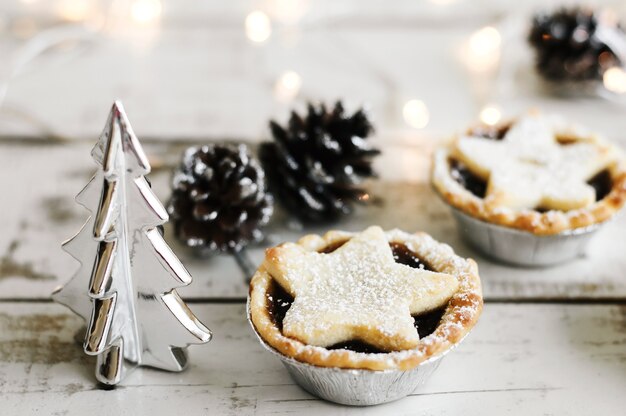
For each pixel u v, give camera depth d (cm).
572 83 55
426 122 53
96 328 39
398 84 56
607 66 54
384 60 58
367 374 38
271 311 40
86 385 40
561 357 41
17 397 40
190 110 54
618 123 53
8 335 42
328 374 38
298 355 38
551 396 40
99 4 62
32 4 61
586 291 44
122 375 40
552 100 55
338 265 41
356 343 39
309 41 60
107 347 40
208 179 44
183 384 40
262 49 60
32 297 44
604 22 55
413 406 40
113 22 61
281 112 54
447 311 39
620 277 45
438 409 40
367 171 47
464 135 48
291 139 47
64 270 45
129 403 40
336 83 57
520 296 44
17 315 43
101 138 38
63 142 52
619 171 45
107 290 39
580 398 40
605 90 55
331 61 59
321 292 40
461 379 41
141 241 39
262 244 46
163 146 52
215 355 42
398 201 49
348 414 39
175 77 57
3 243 46
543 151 46
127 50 59
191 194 44
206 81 57
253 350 42
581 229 43
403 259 42
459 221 45
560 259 45
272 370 41
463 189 45
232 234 45
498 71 58
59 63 58
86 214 48
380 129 53
